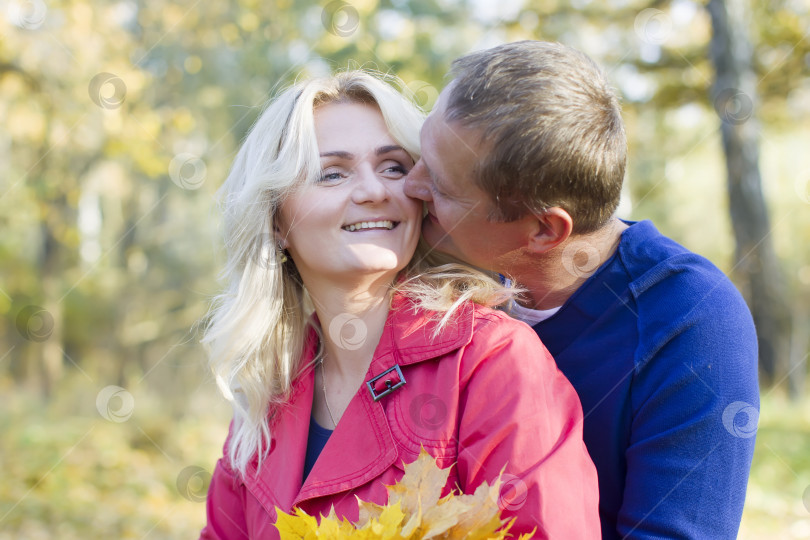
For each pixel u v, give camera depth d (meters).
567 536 1.17
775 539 3.83
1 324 10.10
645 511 1.34
